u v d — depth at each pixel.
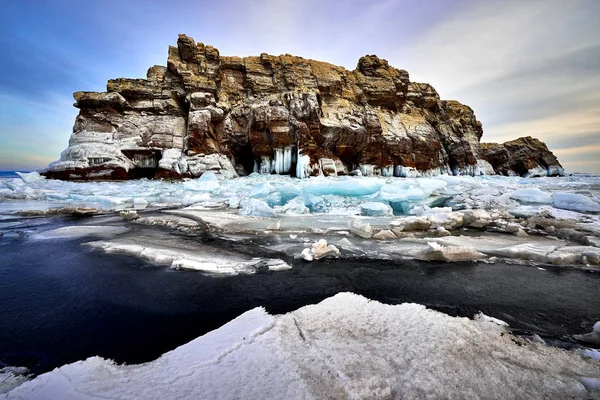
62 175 19.06
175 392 1.63
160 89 23.80
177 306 3.08
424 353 1.98
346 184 11.93
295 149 22.56
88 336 2.51
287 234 6.57
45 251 5.13
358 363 1.86
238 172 25.20
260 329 2.37
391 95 28.80
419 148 28.06
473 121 36.88
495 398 1.56
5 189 13.99
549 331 2.53
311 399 1.52
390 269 4.25
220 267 4.20
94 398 1.61
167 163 21.28
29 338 2.47
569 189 13.02
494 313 2.88
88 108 21.61
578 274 3.99
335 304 2.84
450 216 7.26
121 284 3.67
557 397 1.57
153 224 7.84
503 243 5.55
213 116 23.34
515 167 39.03
